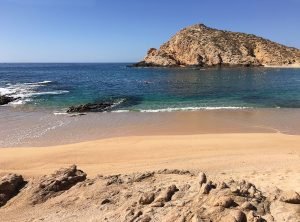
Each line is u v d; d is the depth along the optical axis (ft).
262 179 37.81
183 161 53.16
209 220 22.94
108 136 75.41
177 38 468.34
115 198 32.86
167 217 25.12
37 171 50.96
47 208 33.53
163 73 326.65
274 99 131.54
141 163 53.26
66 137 75.10
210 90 166.81
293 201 25.48
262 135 70.69
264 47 461.37
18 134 78.07
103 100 129.49
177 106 115.85
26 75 320.91
